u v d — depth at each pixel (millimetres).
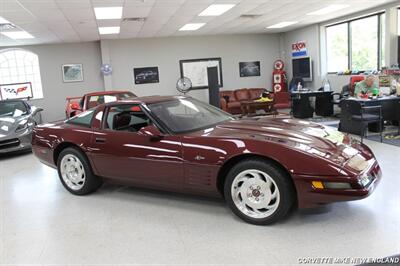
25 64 12070
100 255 2531
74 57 12336
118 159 3455
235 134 2969
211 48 13312
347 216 2877
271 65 13914
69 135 3863
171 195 3730
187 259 2393
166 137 3174
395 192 3363
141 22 9266
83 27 9305
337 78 11312
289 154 2604
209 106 3957
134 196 3791
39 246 2744
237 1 7566
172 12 8234
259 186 2771
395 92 7043
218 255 2414
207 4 7625
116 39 12367
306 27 12422
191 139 3043
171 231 2852
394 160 4574
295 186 2590
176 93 13172
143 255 2490
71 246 2705
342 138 3053
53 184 4520
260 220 2783
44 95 12227
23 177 4996
